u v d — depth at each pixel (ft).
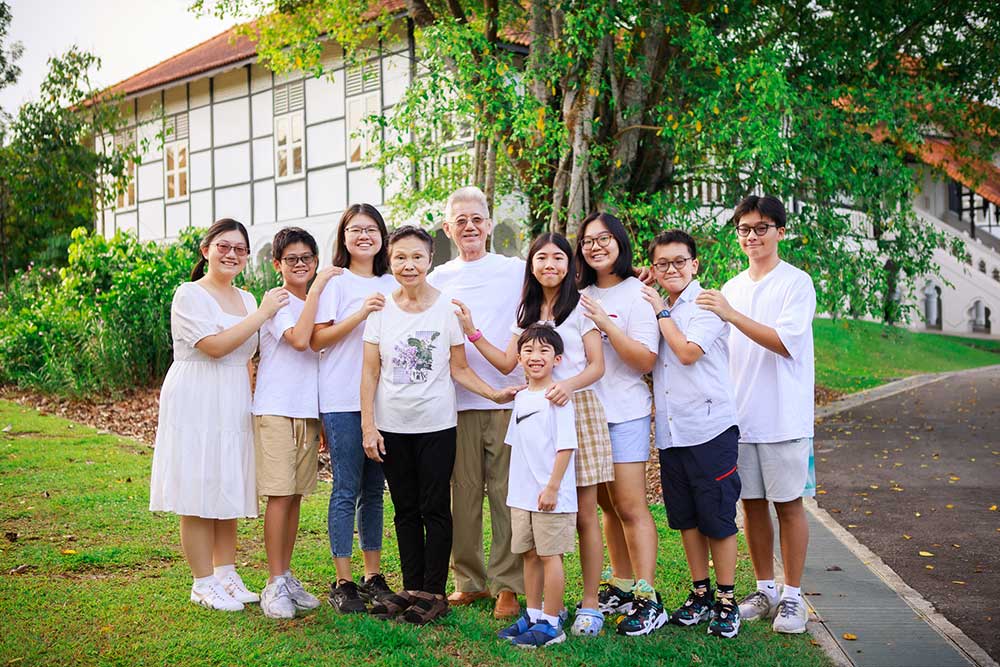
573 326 15.26
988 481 28.94
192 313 15.48
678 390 15.30
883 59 41.14
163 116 76.23
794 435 15.16
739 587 17.40
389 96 64.90
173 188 82.02
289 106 72.43
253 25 49.39
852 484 28.84
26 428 35.22
